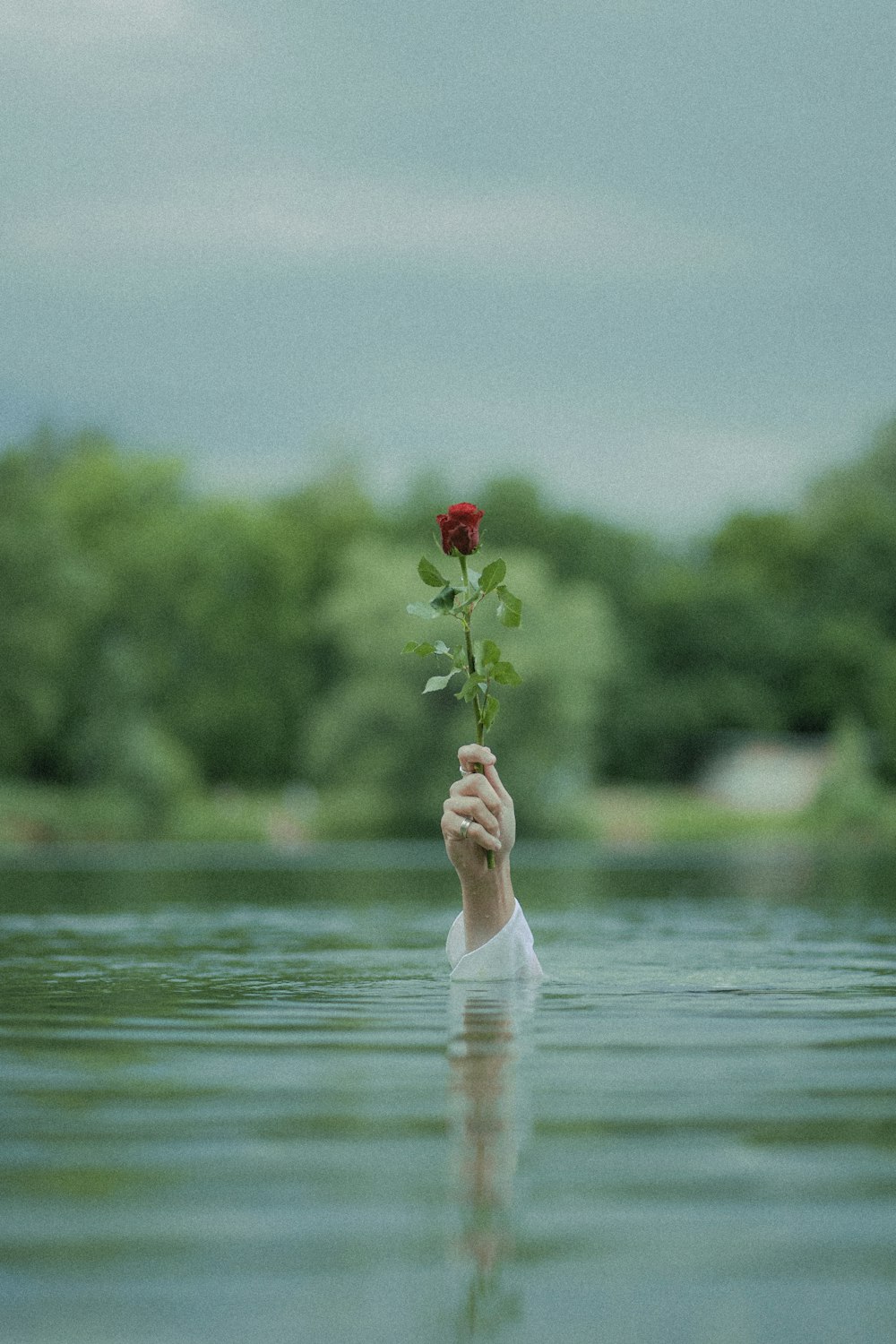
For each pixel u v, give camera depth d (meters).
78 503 76.56
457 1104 3.79
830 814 63.97
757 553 87.56
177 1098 3.88
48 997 5.92
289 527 79.69
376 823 55.16
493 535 81.44
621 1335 2.40
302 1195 3.02
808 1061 4.38
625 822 63.47
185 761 63.41
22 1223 2.86
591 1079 4.10
